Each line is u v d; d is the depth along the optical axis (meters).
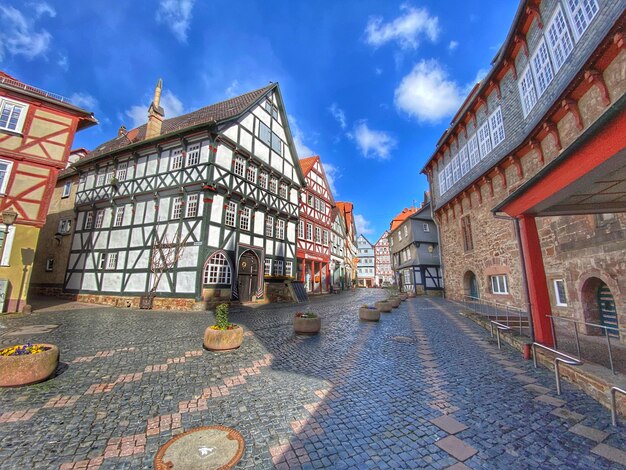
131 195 15.24
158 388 4.08
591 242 7.35
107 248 15.53
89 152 24.12
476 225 14.45
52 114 12.36
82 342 6.48
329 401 3.72
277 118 19.19
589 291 7.57
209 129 13.62
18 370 3.99
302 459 2.54
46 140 12.05
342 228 35.25
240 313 11.77
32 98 11.91
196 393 3.92
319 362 5.36
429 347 6.53
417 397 3.86
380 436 2.93
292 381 4.38
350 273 41.12
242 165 15.74
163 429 3.04
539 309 5.33
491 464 2.51
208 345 5.96
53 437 2.88
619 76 6.43
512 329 7.52
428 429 3.07
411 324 9.53
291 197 20.03
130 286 14.05
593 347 6.03
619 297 6.51
